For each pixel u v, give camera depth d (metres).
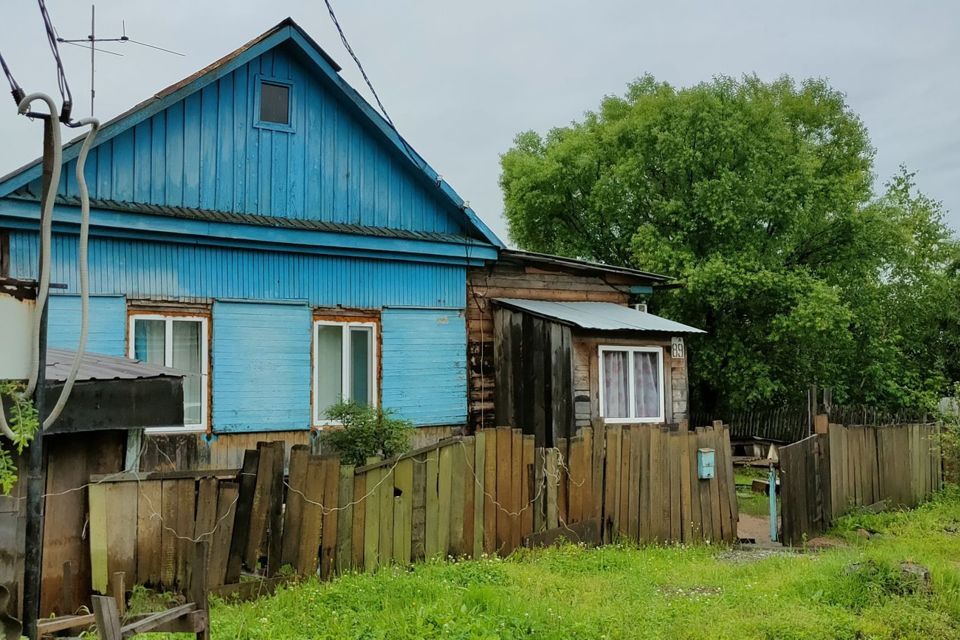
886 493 13.91
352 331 12.60
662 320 14.59
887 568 8.22
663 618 7.10
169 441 10.71
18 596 6.07
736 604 7.67
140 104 10.68
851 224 23.70
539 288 14.77
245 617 6.53
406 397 12.96
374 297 12.74
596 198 25.42
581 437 10.40
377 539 8.44
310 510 7.91
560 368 12.84
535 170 27.42
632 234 25.16
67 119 4.47
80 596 6.50
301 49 12.09
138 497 6.77
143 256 10.72
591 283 15.53
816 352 23.67
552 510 10.05
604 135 26.23
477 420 13.69
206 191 11.41
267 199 11.92
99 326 10.30
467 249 13.52
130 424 6.41
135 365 7.27
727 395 23.95
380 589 7.33
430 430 13.16
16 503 6.11
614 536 10.56
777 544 11.63
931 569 8.55
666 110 23.72
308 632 6.26
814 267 24.88
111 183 10.63
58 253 10.12
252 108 11.90
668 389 14.59
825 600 7.84
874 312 24.02
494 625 6.48
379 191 12.98
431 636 6.18
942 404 20.62
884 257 24.44
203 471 7.40
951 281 27.12
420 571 8.16
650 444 10.98
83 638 5.54
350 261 12.55
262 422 11.53
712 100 22.98
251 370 11.50
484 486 9.45
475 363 13.77
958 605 7.79
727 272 21.02
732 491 11.66
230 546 7.38
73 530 6.52
